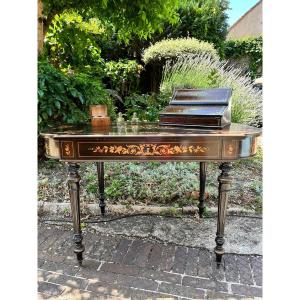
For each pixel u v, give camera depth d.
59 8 3.53
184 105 1.81
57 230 2.13
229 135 1.41
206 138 1.44
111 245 1.93
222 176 1.58
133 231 2.10
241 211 2.35
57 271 1.67
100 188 2.32
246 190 2.73
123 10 3.39
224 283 1.56
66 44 4.18
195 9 6.48
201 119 1.68
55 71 3.23
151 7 3.29
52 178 2.94
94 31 4.32
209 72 4.40
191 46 5.54
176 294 1.48
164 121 1.82
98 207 2.41
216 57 5.55
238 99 3.90
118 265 1.72
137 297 1.46
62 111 3.15
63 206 2.41
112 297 1.46
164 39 6.45
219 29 6.95
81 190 2.70
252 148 1.51
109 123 1.97
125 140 1.47
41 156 3.24
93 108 1.96
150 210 2.40
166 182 2.75
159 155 1.48
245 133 1.43
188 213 2.37
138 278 1.61
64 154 1.52
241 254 1.80
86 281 1.59
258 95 4.39
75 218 1.67
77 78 3.42
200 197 2.27
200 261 1.75
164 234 2.05
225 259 1.76
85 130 1.70
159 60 5.77
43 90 2.94
